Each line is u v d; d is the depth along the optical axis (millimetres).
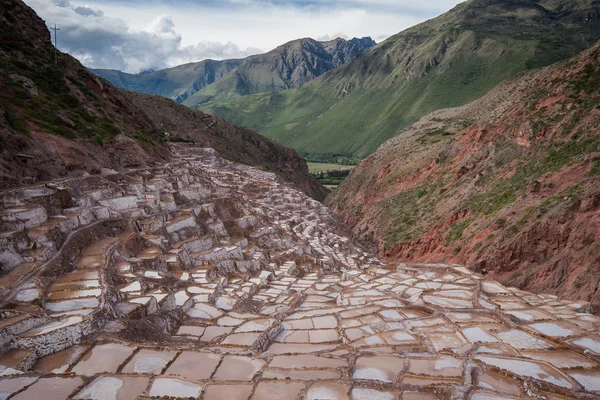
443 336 33500
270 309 40031
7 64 61438
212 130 164375
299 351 30188
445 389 23078
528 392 24047
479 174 81438
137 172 61688
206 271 44812
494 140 86062
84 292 29844
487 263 61406
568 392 24031
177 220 52250
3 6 70938
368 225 105438
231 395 22062
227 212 65812
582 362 28828
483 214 71062
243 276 49281
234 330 32812
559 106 76375
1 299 26953
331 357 28141
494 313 38469
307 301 43469
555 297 47781
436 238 76062
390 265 62938
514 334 33750
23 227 35188
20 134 47969
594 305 43875
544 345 31625
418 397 22734
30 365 22594
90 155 56438
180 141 126188
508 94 116438
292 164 194375
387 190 114625
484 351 30250
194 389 22234
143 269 39344
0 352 22641
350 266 65750
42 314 26078
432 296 45031
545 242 57625
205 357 26406
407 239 82375
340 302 43375
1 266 30266
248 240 61781
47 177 47406
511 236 60969
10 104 53688
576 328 35031
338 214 136125
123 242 41531
